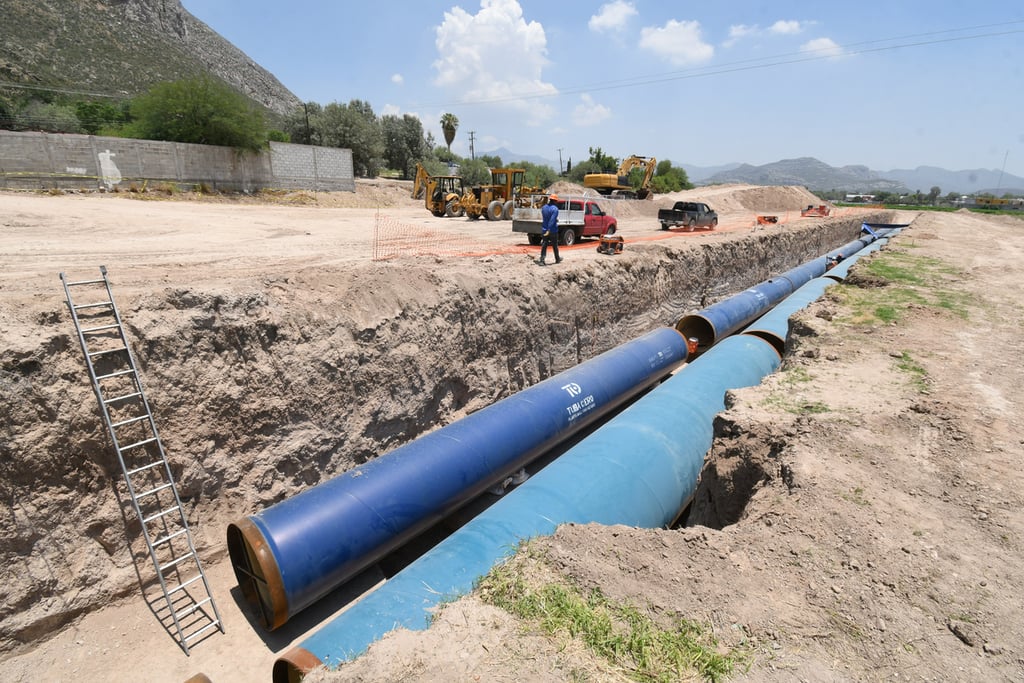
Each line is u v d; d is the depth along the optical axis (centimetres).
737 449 641
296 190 4019
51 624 623
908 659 339
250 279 907
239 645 666
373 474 741
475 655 340
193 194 3206
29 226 1612
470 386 1148
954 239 2634
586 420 1077
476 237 2189
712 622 366
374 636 470
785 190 6331
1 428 590
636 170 7188
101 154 3036
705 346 1540
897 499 505
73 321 671
